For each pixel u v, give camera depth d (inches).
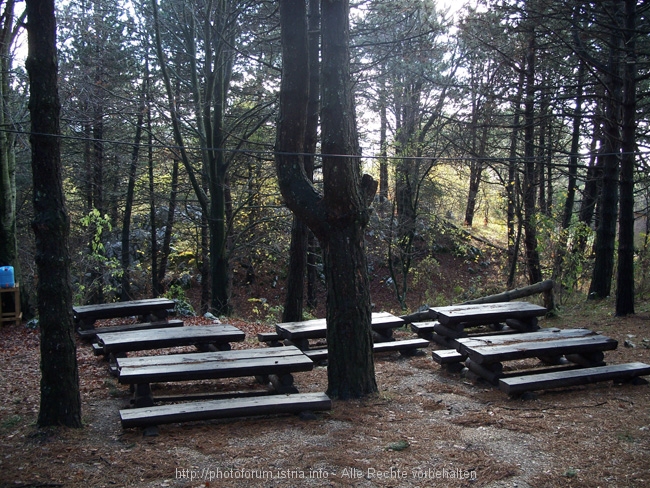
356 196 246.2
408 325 508.4
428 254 1022.4
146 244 1006.4
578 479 169.2
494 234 1248.2
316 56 384.5
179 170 907.4
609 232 566.3
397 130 808.3
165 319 388.5
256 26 586.9
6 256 472.7
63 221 205.8
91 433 208.4
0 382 280.4
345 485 165.5
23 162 745.0
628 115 447.8
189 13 641.0
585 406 240.4
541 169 751.1
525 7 492.4
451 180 1127.0
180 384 286.8
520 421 221.3
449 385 281.9
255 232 837.8
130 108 642.2
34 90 199.8
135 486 164.6
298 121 250.1
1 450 190.5
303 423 219.9
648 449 191.2
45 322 206.8
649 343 359.9
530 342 281.0
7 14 470.0
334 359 253.6
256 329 447.2
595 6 466.9
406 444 196.2
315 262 892.6
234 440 201.6
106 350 271.6
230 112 749.9
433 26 548.4
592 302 558.9
